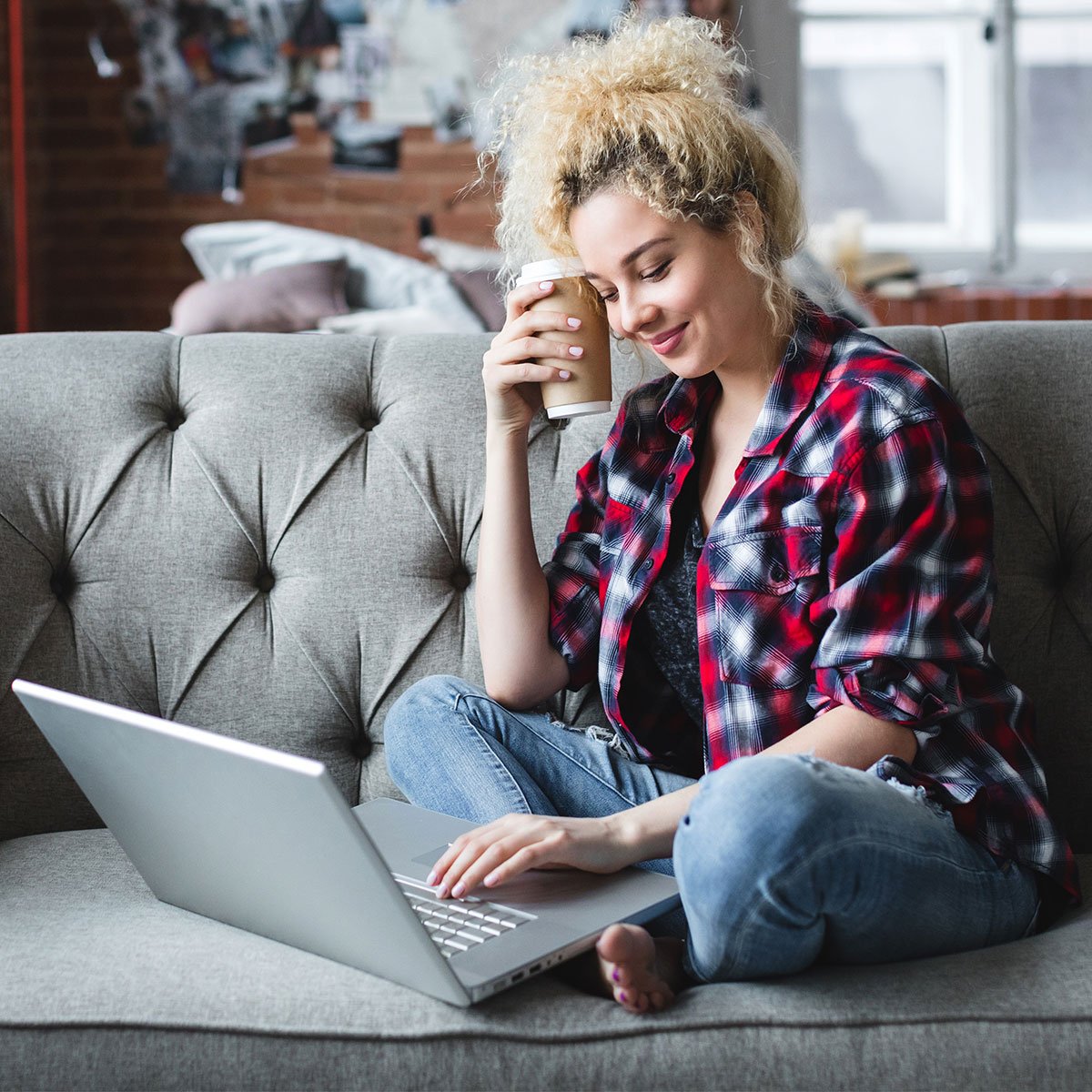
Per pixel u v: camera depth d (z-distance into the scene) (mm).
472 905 1076
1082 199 4914
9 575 1445
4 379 1513
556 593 1376
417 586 1478
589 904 1073
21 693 1087
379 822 1249
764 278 1206
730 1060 932
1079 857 1329
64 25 4617
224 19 4598
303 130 4637
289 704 1460
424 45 4578
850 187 4926
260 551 1494
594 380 1253
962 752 1109
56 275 4723
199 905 1137
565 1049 941
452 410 1517
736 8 4730
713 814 954
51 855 1312
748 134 1204
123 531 1473
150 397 1529
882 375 1155
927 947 1043
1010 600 1408
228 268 4012
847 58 4855
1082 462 1427
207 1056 951
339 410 1528
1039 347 1469
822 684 1114
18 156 4262
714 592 1196
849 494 1133
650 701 1342
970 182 4887
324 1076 944
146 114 4641
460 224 4633
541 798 1241
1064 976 991
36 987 995
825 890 945
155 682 1465
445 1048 942
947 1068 927
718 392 1305
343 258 3748
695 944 1002
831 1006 954
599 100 1177
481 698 1329
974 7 4801
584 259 1191
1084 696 1397
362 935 977
